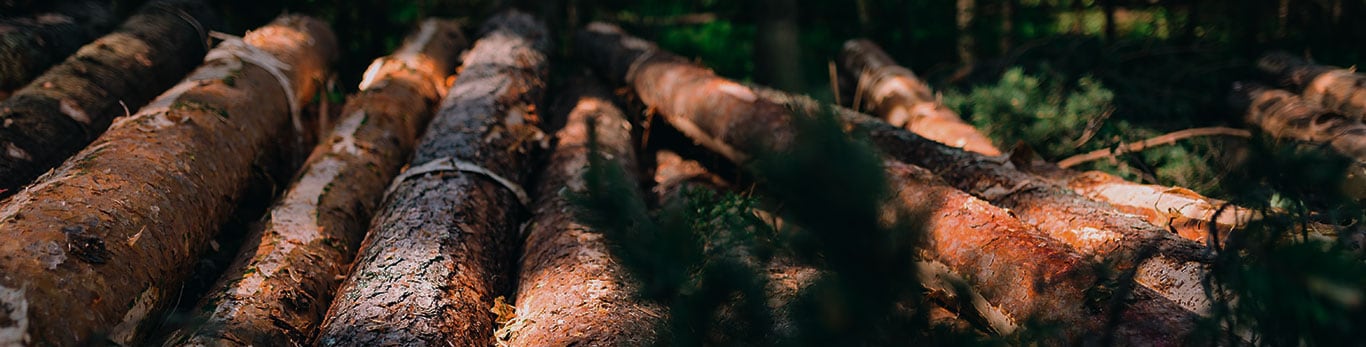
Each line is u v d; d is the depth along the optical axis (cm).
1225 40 718
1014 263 274
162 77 516
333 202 393
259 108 453
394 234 345
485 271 349
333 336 279
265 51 525
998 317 274
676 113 573
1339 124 477
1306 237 198
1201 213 335
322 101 598
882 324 127
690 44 919
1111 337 218
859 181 120
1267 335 185
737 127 497
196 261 340
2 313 222
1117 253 307
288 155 521
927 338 138
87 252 258
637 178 500
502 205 413
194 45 571
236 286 315
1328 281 140
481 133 462
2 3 501
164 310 301
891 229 122
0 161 360
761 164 127
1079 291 247
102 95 444
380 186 438
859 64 696
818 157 120
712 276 148
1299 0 716
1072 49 660
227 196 377
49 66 488
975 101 589
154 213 301
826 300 127
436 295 303
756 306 147
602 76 732
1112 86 625
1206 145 495
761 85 568
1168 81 637
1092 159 507
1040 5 912
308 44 592
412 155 467
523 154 485
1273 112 548
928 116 552
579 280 313
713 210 374
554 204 413
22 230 251
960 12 851
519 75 591
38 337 226
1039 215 360
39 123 392
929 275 297
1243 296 195
